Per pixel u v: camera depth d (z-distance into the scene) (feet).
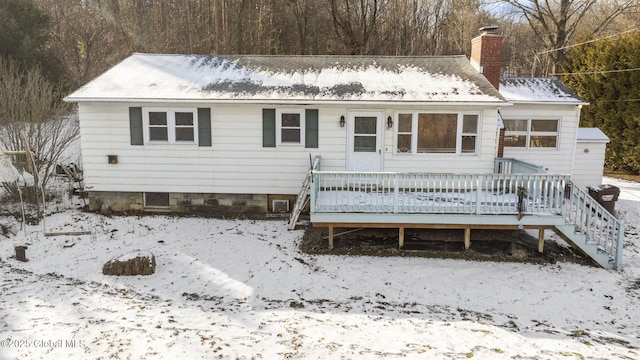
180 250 31.17
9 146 40.45
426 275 28.35
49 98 43.42
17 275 26.35
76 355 17.28
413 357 18.21
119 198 39.34
